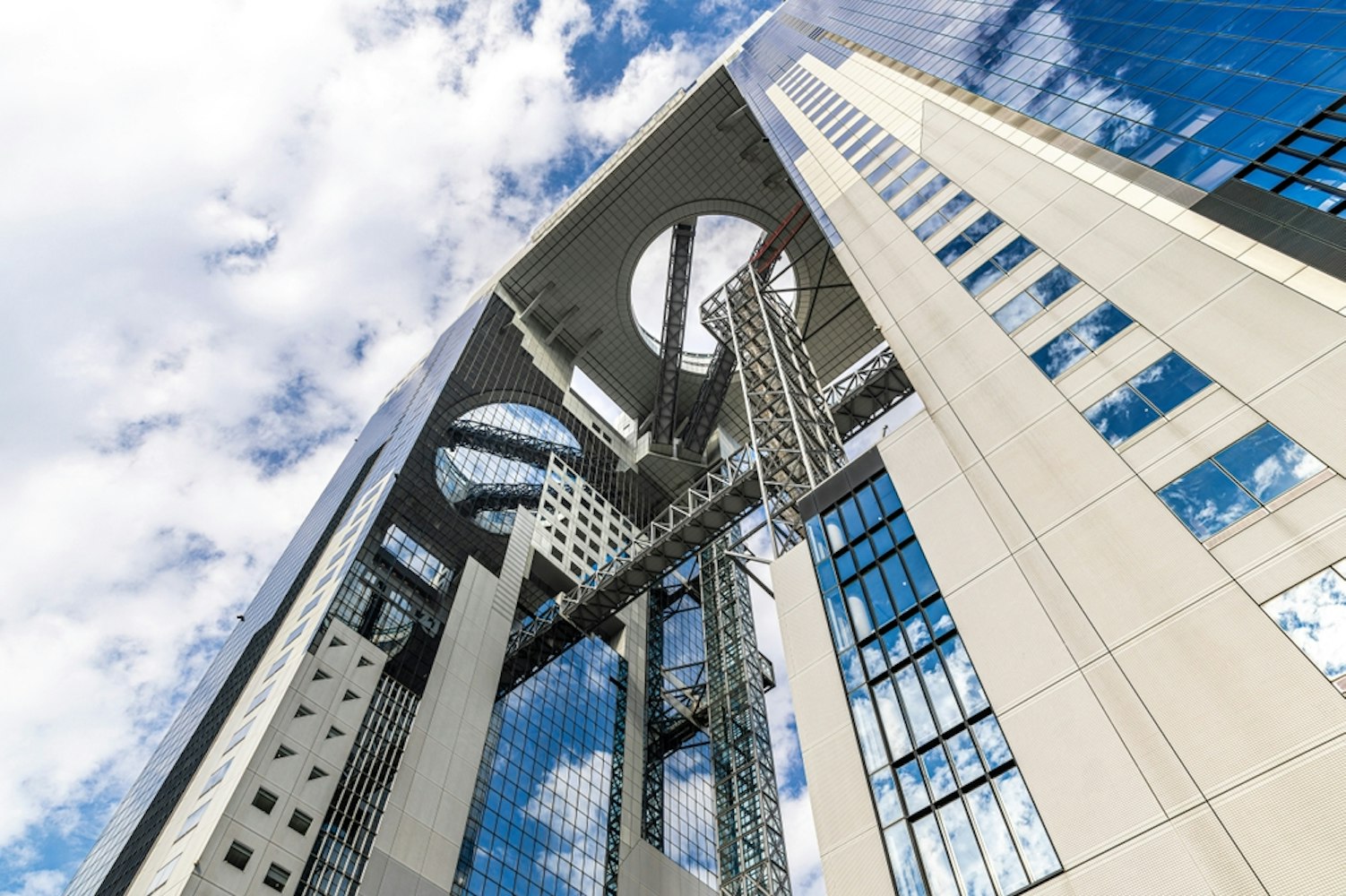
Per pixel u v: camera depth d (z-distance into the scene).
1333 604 16.95
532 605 85.56
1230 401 21.64
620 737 82.88
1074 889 17.11
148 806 62.66
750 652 84.56
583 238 111.38
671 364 114.50
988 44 51.66
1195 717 17.56
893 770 22.47
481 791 63.06
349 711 57.84
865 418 61.41
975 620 23.33
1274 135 26.38
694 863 78.31
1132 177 30.88
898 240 40.03
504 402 103.12
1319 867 14.44
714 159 103.81
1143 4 38.97
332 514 90.25
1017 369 28.22
